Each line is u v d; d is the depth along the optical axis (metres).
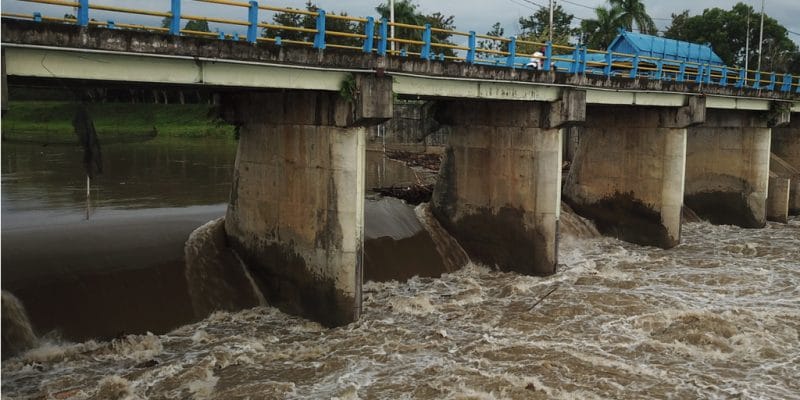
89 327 19.30
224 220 26.42
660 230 35.25
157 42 16.97
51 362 17.80
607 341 20.42
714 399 16.58
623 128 36.47
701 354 19.42
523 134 29.00
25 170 43.28
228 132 75.75
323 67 20.03
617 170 36.88
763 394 16.89
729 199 42.69
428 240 30.31
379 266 26.77
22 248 21.12
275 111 23.34
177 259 22.98
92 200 33.28
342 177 21.25
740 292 26.28
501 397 16.28
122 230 23.98
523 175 29.09
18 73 15.52
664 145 34.88
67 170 44.22
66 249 21.55
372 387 16.91
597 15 58.44
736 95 37.47
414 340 20.41
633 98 31.91
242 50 18.42
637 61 32.00
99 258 21.44
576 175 38.94
